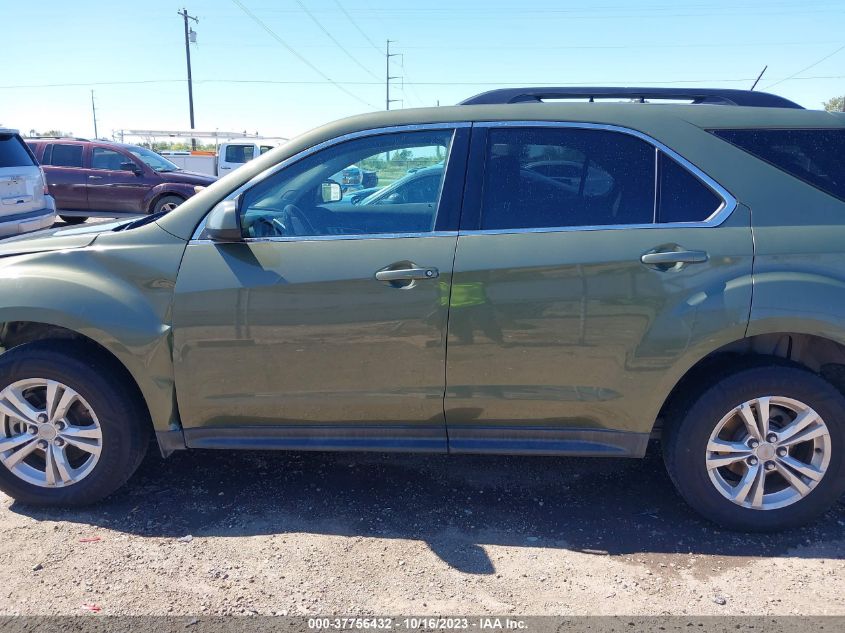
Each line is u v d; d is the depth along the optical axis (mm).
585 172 2908
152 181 12438
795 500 2916
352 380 2928
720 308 2723
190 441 3074
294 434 3059
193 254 2928
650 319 2770
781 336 2971
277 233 2988
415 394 2936
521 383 2889
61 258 2996
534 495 3334
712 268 2746
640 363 2809
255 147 20469
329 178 3053
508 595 2562
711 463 2906
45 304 2883
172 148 37938
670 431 2961
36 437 3061
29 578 2635
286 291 2854
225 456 3736
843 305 2689
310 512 3160
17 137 8688
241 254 2906
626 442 2951
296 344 2891
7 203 8125
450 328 2838
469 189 2916
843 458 2844
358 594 2564
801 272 2727
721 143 2879
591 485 3438
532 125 2951
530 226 2863
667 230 2803
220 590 2578
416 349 2867
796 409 2854
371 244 2879
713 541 2934
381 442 3047
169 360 2939
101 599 2518
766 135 2896
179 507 3191
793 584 2633
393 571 2709
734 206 2811
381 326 2852
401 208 2957
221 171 20609
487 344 2842
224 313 2887
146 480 3451
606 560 2797
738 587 2615
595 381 2861
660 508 3213
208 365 2939
